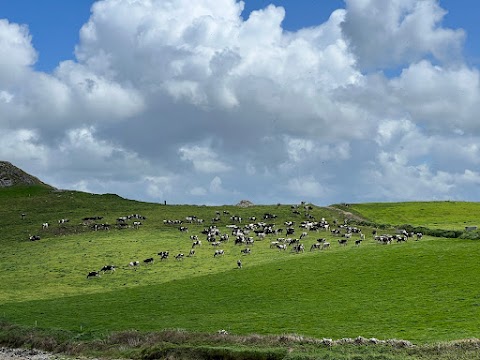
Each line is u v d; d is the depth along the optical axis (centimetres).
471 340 4512
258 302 6856
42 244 11744
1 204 16275
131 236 12200
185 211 15238
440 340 4734
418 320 5509
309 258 8944
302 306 6488
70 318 6644
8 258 10612
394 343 4684
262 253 10069
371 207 16888
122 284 8462
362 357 4322
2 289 8425
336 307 6297
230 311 6544
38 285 8606
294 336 5141
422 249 8731
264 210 14988
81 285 8544
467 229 10981
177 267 9356
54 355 5612
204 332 5594
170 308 6856
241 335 5400
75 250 10975
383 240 10256
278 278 7912
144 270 9288
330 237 11325
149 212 15138
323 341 4900
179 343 5406
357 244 10262
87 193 18188
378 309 6053
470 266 7438
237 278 8119
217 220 13875
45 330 6216
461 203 17412
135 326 6147
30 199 16912
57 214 14912
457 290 6462
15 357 5575
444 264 7681
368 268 7944
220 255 10100
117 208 15788
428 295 6400
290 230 11906
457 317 5481
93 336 5950
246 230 12288
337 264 8350
